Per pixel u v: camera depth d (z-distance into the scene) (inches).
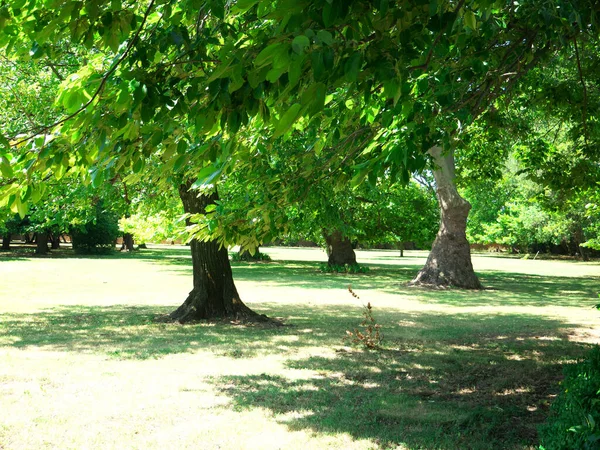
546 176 416.5
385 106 144.1
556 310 636.7
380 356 371.2
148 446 209.0
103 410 250.1
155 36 121.3
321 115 160.7
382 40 92.7
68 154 129.6
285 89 90.4
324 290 835.4
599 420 160.1
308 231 1205.7
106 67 166.1
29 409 250.5
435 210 1290.6
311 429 228.1
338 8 72.2
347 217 1104.8
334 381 303.6
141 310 597.6
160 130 122.3
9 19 117.2
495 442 215.9
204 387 289.0
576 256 2193.7
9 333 450.6
